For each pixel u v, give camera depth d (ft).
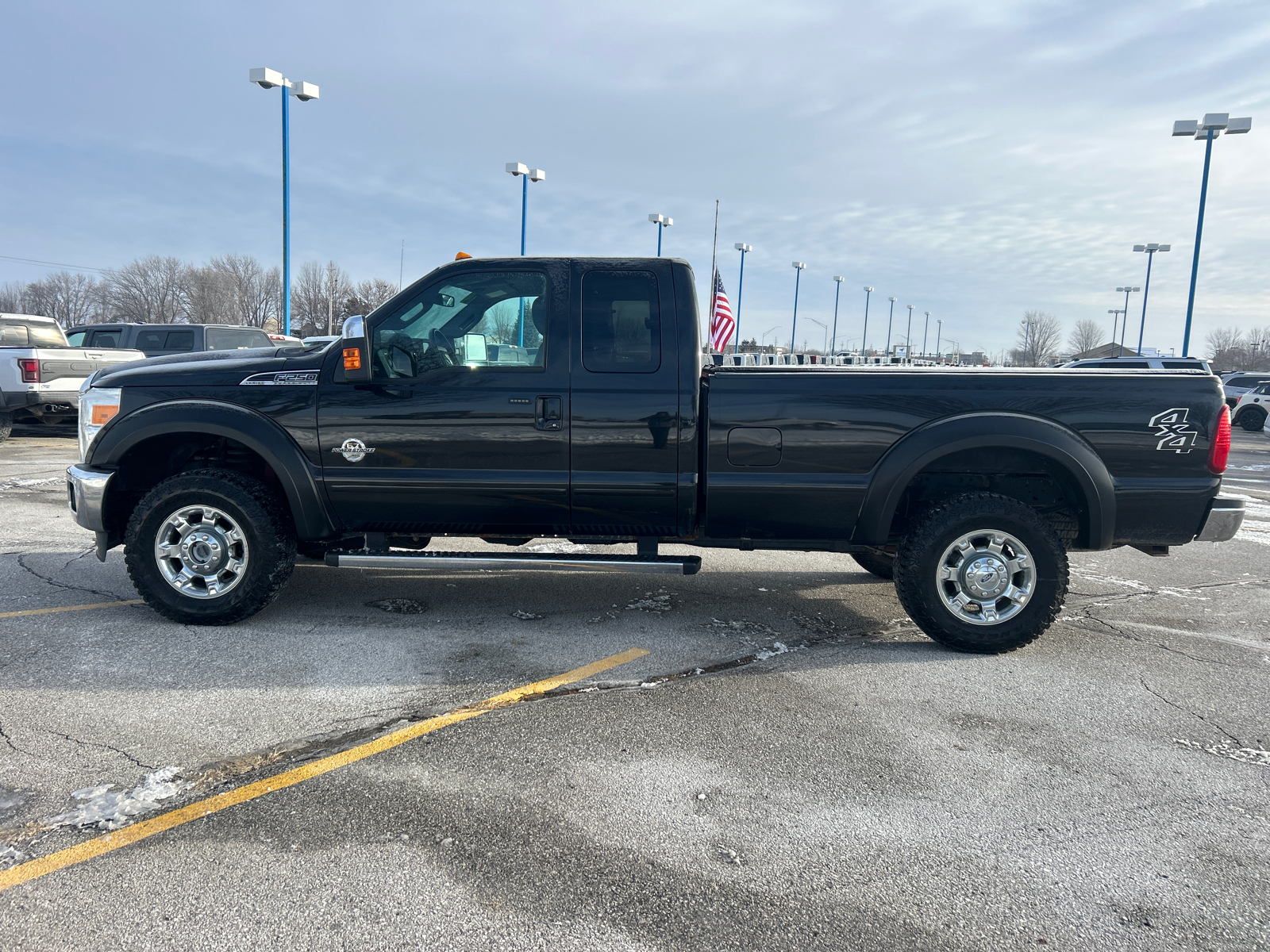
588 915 7.28
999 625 13.87
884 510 13.76
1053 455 13.37
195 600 14.43
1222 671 13.66
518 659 13.57
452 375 13.94
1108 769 10.18
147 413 14.16
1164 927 7.27
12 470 33.60
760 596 17.92
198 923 7.06
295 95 73.15
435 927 7.09
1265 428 67.46
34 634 14.20
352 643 14.14
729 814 8.98
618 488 13.92
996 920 7.32
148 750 10.16
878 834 8.65
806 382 13.66
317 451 14.12
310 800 9.07
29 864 7.85
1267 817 9.12
